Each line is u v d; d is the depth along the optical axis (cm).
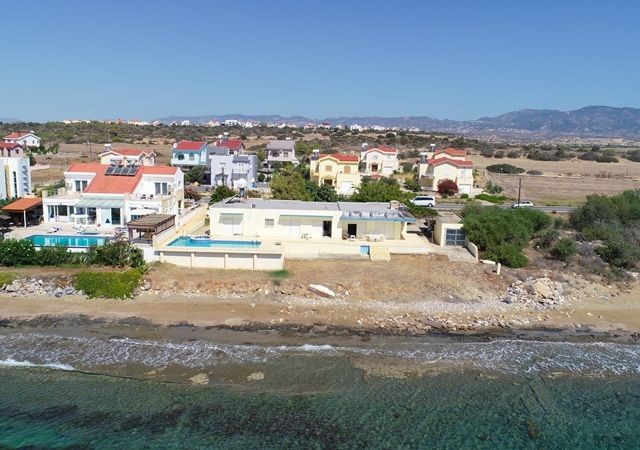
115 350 3297
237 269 4616
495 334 3747
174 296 4112
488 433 2645
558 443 2598
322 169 9700
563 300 4372
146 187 6153
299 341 3500
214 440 2505
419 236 6031
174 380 2988
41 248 4509
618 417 2822
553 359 3403
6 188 6384
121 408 2727
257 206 5619
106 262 4466
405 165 13625
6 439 2472
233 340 3478
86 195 5716
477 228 5431
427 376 3134
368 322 3819
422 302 4191
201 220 6372
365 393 2930
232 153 11031
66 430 2547
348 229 5609
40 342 3366
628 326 3966
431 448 2516
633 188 11119
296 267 4712
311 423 2655
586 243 5872
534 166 15725
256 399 2834
